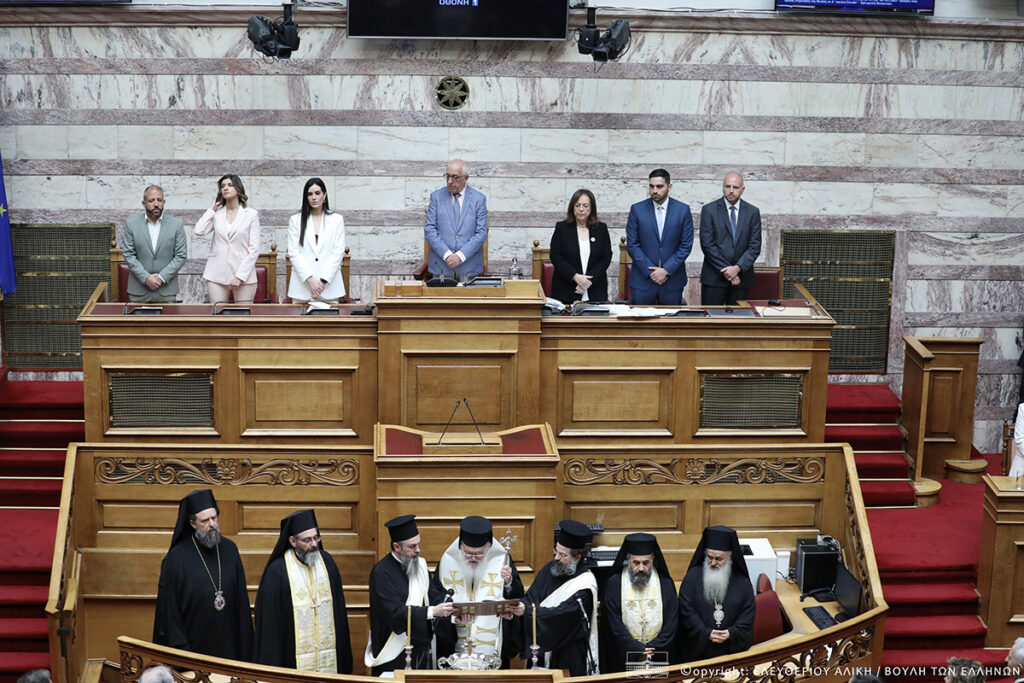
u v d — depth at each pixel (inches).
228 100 891.4
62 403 824.9
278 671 573.3
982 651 709.3
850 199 926.4
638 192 917.2
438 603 614.9
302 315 714.2
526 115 901.8
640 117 906.1
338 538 728.3
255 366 713.0
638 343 721.0
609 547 732.7
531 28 872.9
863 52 904.9
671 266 810.8
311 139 899.4
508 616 600.1
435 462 671.8
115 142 892.0
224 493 718.5
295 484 721.0
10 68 878.4
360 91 893.8
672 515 736.3
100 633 724.7
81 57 879.1
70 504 692.1
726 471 731.4
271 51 814.5
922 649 711.7
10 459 781.9
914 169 924.0
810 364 730.8
